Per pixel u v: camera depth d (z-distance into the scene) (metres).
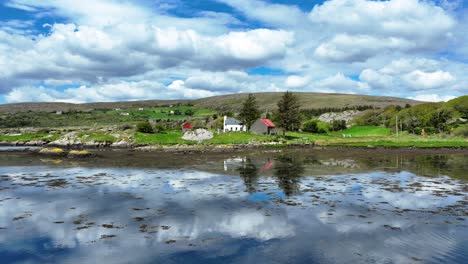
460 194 24.17
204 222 17.45
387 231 15.87
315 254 13.20
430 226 16.59
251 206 20.73
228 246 14.09
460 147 73.50
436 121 119.62
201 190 25.95
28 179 31.75
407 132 123.69
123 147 82.50
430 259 12.66
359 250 13.57
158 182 29.78
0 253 13.50
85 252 13.52
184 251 13.57
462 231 15.80
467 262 12.33
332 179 31.08
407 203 21.44
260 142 87.75
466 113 132.88
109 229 16.38
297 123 125.12
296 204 21.20
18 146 88.62
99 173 35.94
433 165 42.28
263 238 15.03
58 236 15.41
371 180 30.47
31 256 13.19
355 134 132.25
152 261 12.62
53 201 22.31
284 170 37.72
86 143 85.50
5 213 19.31
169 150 72.56
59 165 43.94
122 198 23.16
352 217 18.22
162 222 17.50
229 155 60.16
